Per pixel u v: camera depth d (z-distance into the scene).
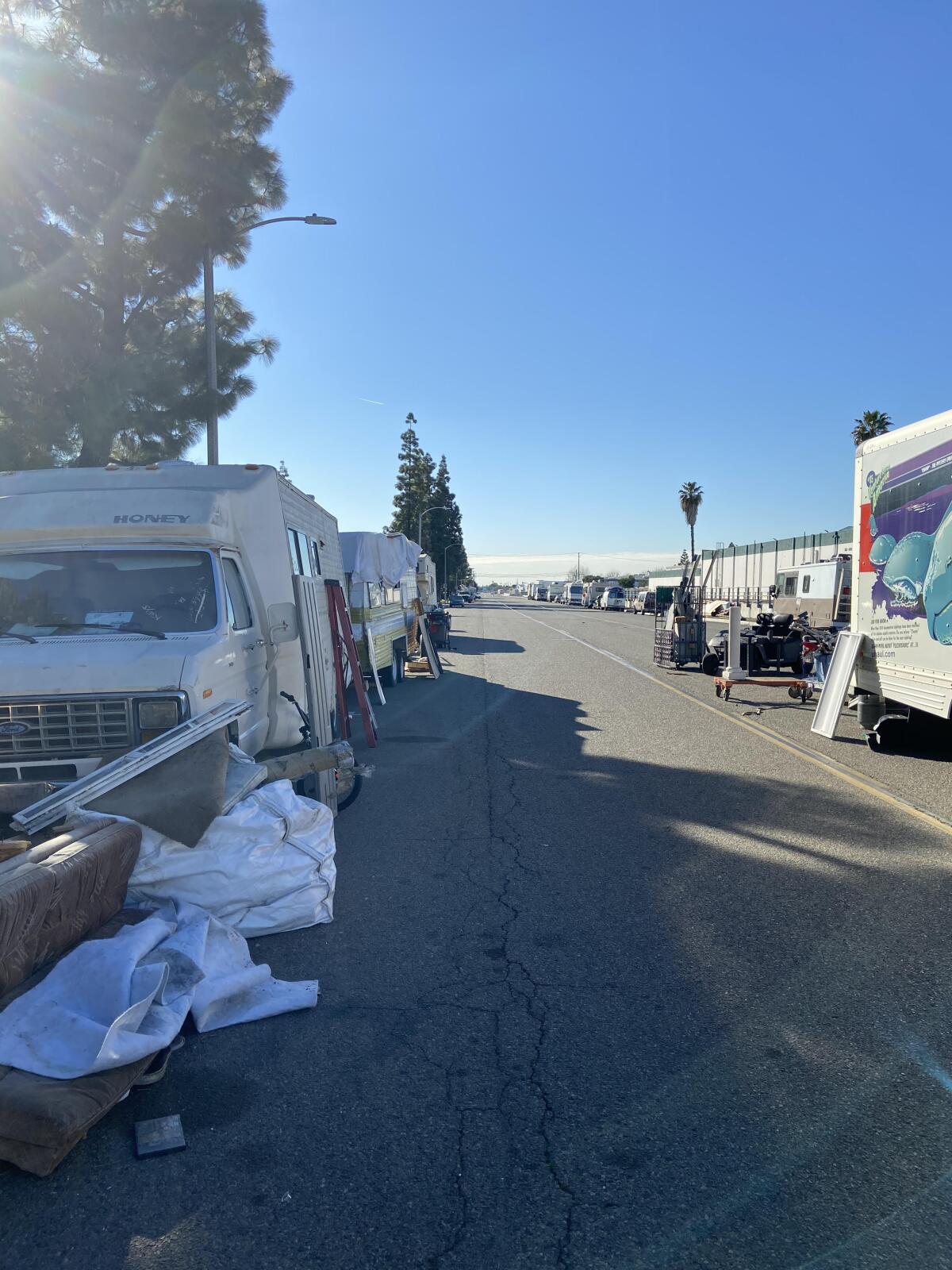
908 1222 2.82
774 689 17.06
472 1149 3.21
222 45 14.38
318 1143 3.26
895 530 9.86
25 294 13.23
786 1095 3.53
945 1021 4.12
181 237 15.10
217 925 4.59
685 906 5.62
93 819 4.56
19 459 13.80
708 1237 2.77
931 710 9.01
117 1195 2.99
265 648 7.56
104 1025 3.54
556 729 12.47
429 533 89.31
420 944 5.07
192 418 15.65
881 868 6.28
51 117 13.35
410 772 9.66
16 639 6.01
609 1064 3.78
